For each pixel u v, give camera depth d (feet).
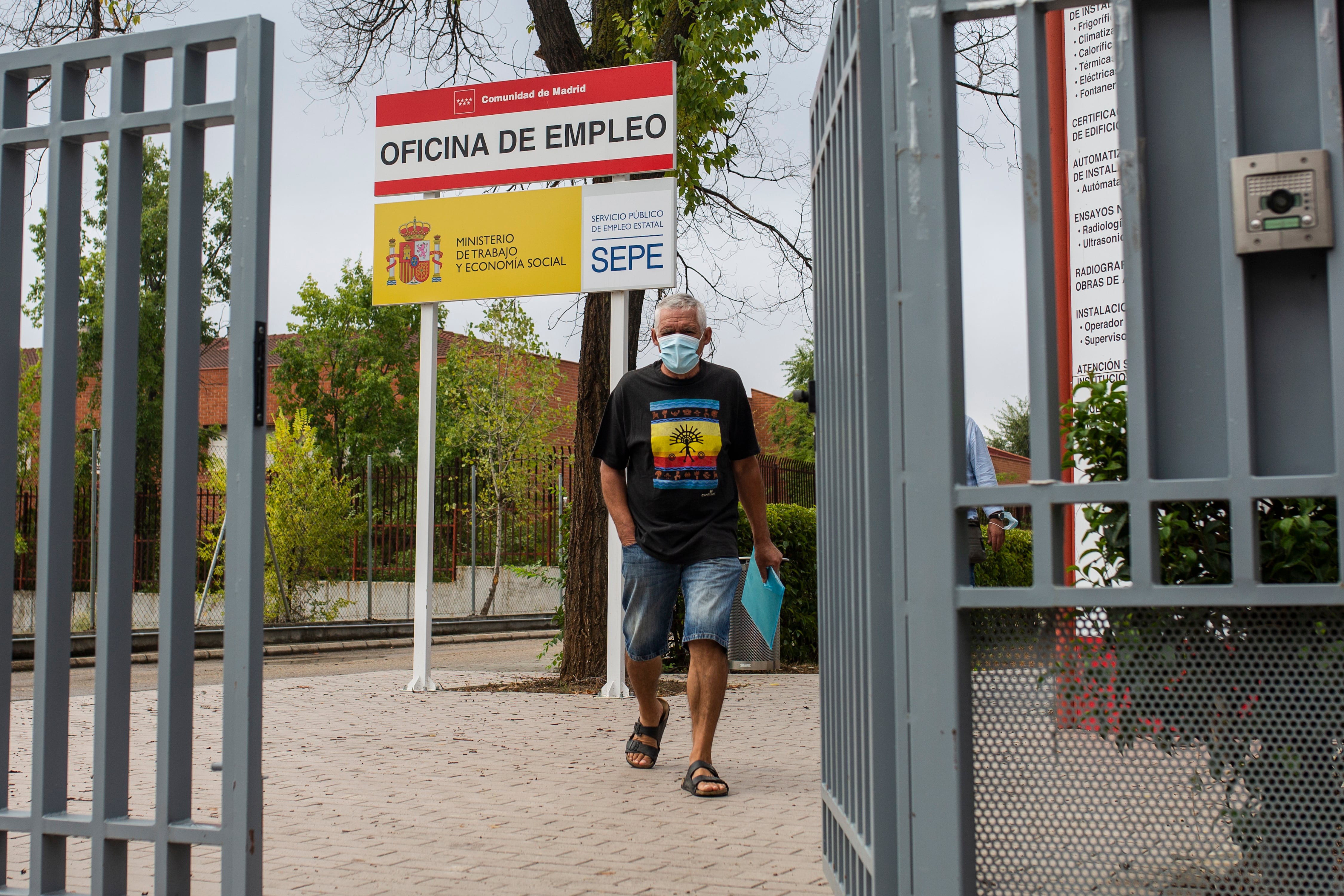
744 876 10.89
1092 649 6.77
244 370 7.79
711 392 15.79
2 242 8.63
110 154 8.32
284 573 58.65
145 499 57.57
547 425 85.51
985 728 6.86
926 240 6.80
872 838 7.46
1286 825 6.55
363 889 10.50
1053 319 6.64
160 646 7.95
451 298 28.73
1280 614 6.54
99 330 83.66
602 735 20.61
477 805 14.38
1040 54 6.69
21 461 47.42
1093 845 6.75
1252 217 6.30
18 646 41.98
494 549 69.62
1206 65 6.59
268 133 7.98
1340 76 6.26
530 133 28.07
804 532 36.29
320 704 25.41
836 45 9.46
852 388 8.59
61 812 8.29
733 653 33.55
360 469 65.46
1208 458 6.49
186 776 7.99
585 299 31.89
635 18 31.45
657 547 15.76
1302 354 6.38
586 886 10.59
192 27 8.14
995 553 16.66
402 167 29.04
